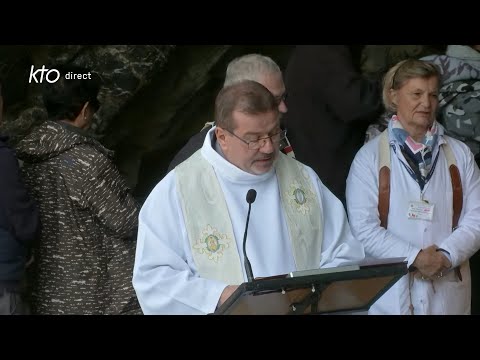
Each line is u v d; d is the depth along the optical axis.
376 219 10.96
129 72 15.19
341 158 11.95
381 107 11.89
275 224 8.76
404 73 10.87
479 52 12.98
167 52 15.41
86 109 11.08
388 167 10.99
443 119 12.88
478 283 13.83
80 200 10.87
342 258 8.86
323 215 9.02
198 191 8.72
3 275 10.53
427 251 10.73
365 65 15.39
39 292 11.04
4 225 10.52
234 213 8.70
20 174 10.64
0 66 14.66
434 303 10.88
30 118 14.80
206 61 16.02
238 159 8.57
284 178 8.96
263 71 10.12
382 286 8.03
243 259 8.62
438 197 10.93
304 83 11.94
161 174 16.44
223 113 8.44
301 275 7.38
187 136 16.39
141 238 8.59
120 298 11.03
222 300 8.30
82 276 10.96
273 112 8.40
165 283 8.41
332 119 11.94
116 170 11.07
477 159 12.79
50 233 10.96
